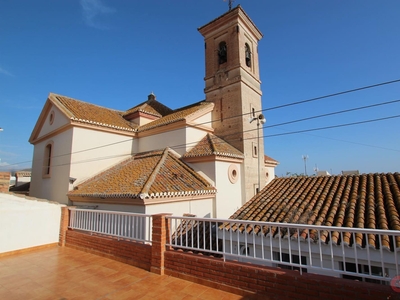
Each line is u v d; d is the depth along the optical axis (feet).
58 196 45.88
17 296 17.67
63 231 32.73
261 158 57.06
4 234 28.66
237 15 57.11
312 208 25.91
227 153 44.98
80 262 24.91
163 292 17.40
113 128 51.39
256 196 33.24
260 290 15.83
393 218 20.54
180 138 48.08
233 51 57.16
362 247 18.62
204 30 63.52
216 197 41.91
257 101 61.46
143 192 30.12
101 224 28.55
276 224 15.98
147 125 57.26
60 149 48.67
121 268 22.63
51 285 19.43
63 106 49.39
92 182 43.27
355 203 25.08
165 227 21.70
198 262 18.89
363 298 12.79
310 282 14.25
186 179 39.68
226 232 25.43
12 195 30.07
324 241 19.84
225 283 17.33
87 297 17.19
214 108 57.93
